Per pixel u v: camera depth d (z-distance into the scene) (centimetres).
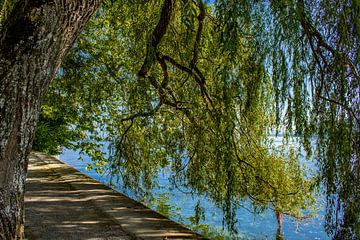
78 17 239
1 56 216
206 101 478
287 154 530
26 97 216
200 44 484
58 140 1222
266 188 530
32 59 217
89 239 335
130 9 550
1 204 211
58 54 234
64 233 351
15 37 217
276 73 372
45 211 432
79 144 786
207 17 487
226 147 420
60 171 733
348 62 352
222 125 429
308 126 371
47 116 1047
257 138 501
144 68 516
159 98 545
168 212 550
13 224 216
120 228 368
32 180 632
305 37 365
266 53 378
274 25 361
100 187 577
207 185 489
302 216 710
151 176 595
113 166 600
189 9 369
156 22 517
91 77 734
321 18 365
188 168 509
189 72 475
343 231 352
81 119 768
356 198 349
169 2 484
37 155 1033
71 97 771
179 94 522
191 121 493
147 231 357
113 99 728
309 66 367
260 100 425
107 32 722
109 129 737
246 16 365
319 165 372
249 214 782
